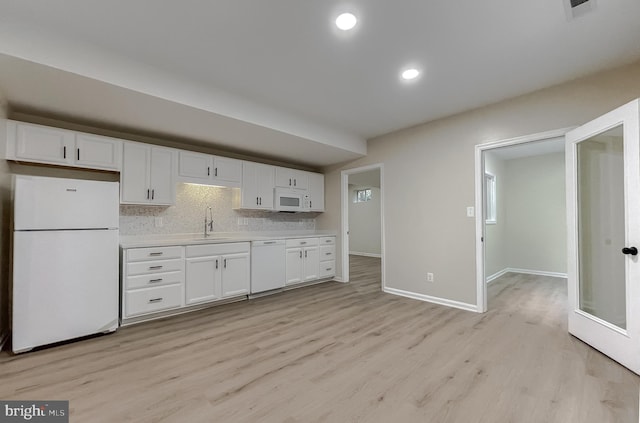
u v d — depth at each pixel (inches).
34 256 91.0
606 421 57.7
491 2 67.7
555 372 76.5
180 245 127.0
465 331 106.3
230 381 72.9
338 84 107.7
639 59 92.3
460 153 136.1
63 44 78.0
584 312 95.7
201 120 116.2
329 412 61.1
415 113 136.6
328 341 97.7
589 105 102.0
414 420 58.6
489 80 105.3
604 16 72.1
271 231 191.2
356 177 275.3
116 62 86.7
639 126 75.9
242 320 119.3
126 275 112.4
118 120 115.6
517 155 225.8
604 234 90.4
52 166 113.9
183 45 83.3
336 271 200.1
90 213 101.6
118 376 75.2
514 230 235.5
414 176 154.0
